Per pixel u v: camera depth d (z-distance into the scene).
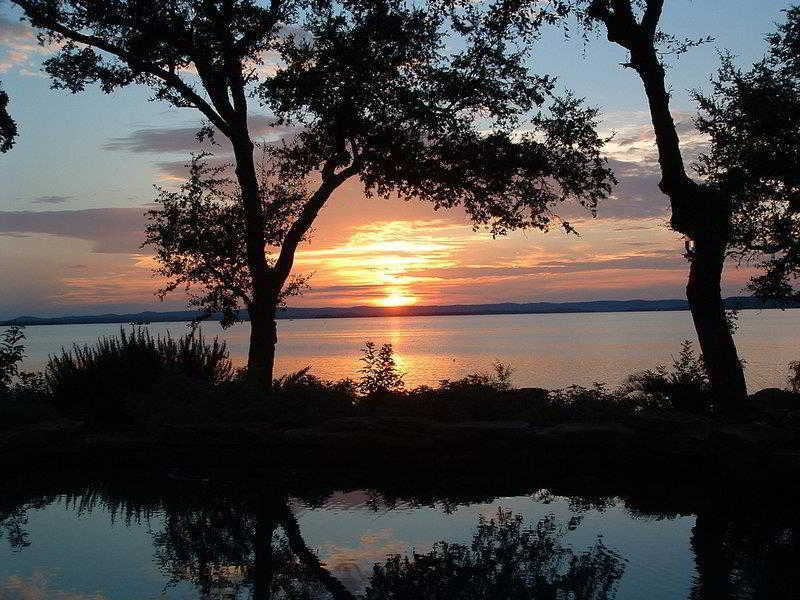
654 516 8.90
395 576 6.86
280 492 10.46
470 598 6.23
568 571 6.88
